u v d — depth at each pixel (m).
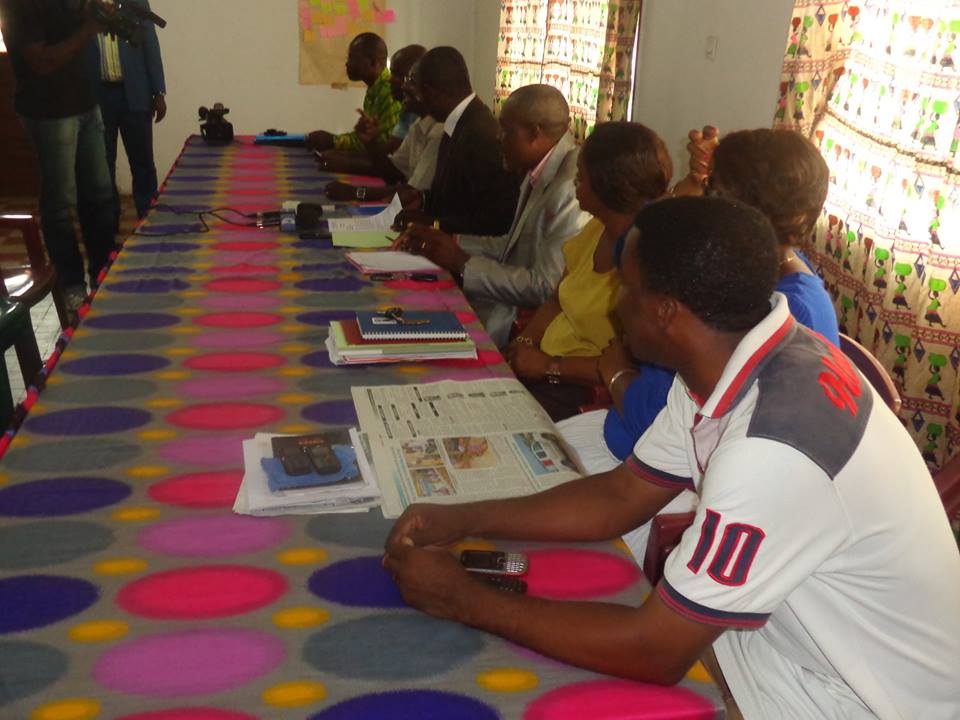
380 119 4.10
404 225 2.68
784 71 2.46
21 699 0.81
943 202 1.92
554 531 1.11
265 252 2.42
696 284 0.89
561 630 0.87
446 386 1.55
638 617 0.86
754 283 0.89
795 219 1.34
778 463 0.83
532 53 4.80
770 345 0.91
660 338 0.95
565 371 2.04
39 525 1.10
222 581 1.00
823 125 2.38
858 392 0.92
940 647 0.97
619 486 1.14
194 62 5.80
